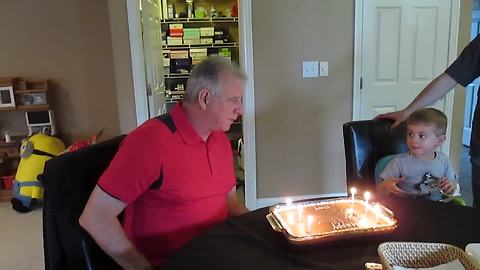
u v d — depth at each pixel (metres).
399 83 3.06
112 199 1.13
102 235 1.12
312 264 0.94
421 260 0.83
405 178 1.67
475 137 1.79
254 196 3.06
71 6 3.49
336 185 3.12
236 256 0.98
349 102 3.00
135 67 2.79
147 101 2.92
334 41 2.89
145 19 2.84
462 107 3.20
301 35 2.85
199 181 1.25
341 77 2.95
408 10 2.96
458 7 3.01
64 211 1.14
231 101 1.23
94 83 3.64
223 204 1.36
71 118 3.68
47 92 3.50
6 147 3.48
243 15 2.77
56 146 3.29
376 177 1.76
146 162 1.15
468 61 1.78
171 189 1.21
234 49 4.87
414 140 1.65
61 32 3.53
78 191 1.18
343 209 1.20
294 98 2.94
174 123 1.23
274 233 1.10
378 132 1.82
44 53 3.54
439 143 1.66
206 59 1.27
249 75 2.86
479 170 1.79
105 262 1.21
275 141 3.00
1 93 3.39
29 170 3.15
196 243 1.05
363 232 1.03
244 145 3.00
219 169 1.32
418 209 1.27
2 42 3.49
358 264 0.94
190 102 1.23
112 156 1.34
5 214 3.16
